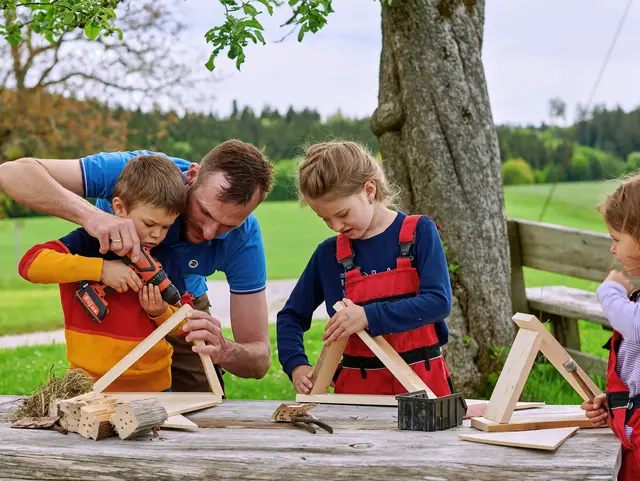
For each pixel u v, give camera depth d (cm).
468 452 198
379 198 276
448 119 485
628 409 209
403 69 489
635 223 214
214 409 248
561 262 527
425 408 217
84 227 265
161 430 223
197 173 283
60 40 1053
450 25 485
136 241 260
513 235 559
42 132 1234
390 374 269
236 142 281
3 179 272
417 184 493
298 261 1611
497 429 215
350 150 264
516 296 564
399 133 499
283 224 2330
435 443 206
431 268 262
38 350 746
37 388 241
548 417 226
